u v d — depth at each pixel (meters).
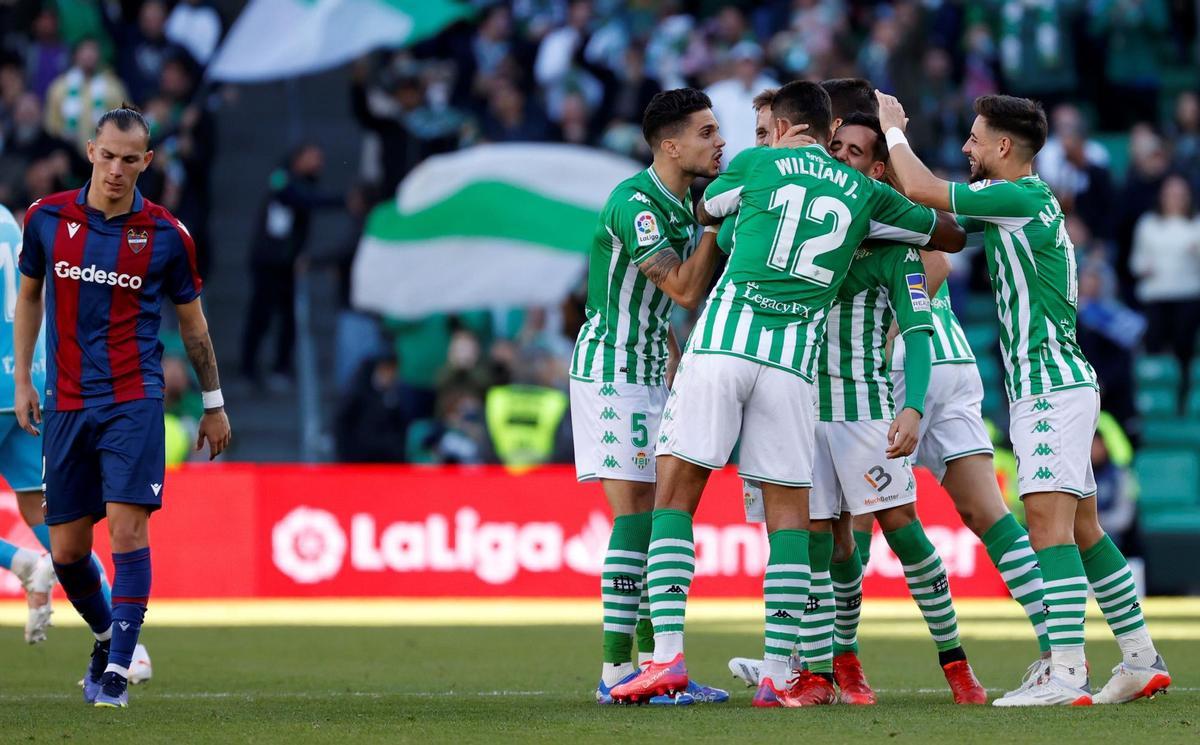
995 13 66.56
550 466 49.22
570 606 43.41
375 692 23.58
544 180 51.91
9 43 63.53
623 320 21.69
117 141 20.38
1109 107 68.31
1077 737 16.86
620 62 64.06
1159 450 59.56
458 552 44.69
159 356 21.08
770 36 66.12
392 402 52.28
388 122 58.81
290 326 57.94
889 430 20.56
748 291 20.17
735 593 44.50
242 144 68.38
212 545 43.75
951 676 21.81
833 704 21.08
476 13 63.47
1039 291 21.17
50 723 18.56
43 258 20.98
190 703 21.59
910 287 20.77
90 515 21.33
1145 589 52.28
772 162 20.48
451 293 51.62
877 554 44.91
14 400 24.05
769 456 20.12
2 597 42.78
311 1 55.97
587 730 17.53
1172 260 59.94
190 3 63.50
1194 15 68.62
